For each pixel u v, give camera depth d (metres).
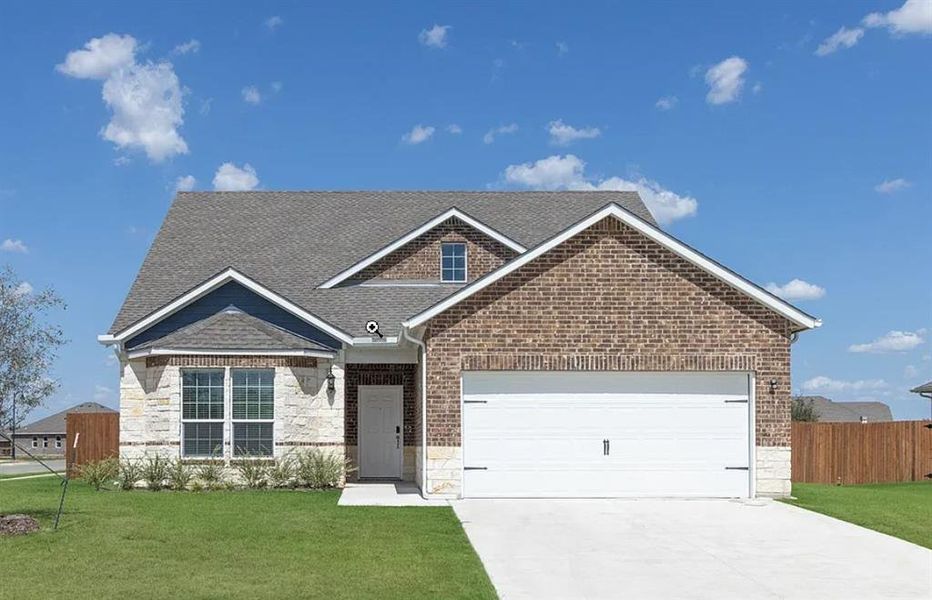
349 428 24.92
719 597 11.58
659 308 20.50
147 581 11.68
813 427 29.75
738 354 20.48
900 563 13.70
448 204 30.36
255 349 21.73
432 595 11.15
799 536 15.84
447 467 20.08
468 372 20.31
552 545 14.78
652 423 20.47
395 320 24.14
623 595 11.59
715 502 19.78
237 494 20.58
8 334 16.08
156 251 27.73
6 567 12.41
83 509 17.66
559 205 30.30
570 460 20.31
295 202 30.75
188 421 21.72
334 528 15.73
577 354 20.36
